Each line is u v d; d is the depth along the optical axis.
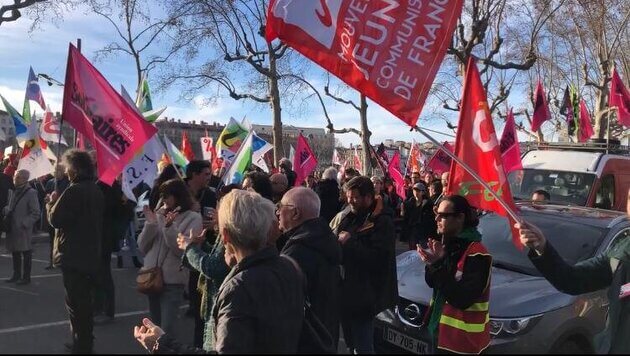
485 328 3.62
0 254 10.99
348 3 3.99
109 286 6.36
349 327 4.46
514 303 4.33
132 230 9.68
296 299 2.59
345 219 4.72
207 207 5.96
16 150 15.81
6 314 6.60
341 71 4.02
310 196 3.73
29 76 15.77
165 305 4.89
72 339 5.11
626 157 11.12
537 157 11.66
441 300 3.80
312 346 2.57
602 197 10.48
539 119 14.90
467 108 3.86
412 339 4.61
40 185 12.66
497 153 3.73
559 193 10.70
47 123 13.89
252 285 2.50
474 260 3.57
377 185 9.94
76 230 4.86
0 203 9.76
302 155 14.92
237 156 9.80
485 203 3.79
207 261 3.88
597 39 25.19
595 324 4.44
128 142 5.11
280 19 4.04
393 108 3.95
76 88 4.97
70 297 4.84
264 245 2.78
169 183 4.93
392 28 3.95
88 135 5.04
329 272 3.58
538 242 3.14
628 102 14.12
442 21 3.91
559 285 3.17
